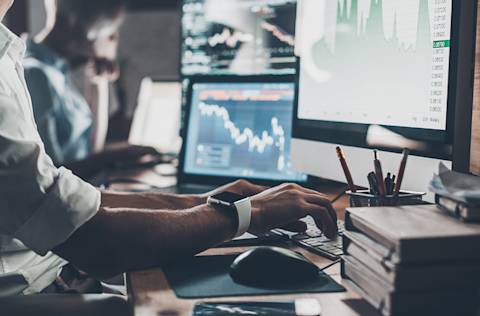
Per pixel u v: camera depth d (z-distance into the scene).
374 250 0.78
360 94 1.30
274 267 0.89
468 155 1.07
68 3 2.82
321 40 1.44
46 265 1.34
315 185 1.77
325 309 0.80
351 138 1.33
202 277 0.93
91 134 2.81
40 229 1.02
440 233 0.73
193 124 1.96
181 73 2.38
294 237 1.16
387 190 1.11
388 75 1.21
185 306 0.82
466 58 1.05
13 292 1.27
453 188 0.88
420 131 1.13
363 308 0.80
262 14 2.15
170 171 2.26
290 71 2.11
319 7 1.45
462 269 0.73
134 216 1.03
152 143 2.58
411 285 0.72
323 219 1.14
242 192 1.36
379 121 1.24
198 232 1.04
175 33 2.70
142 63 2.76
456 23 1.05
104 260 1.01
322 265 1.00
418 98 1.14
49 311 0.91
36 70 2.60
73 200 1.02
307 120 1.50
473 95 1.17
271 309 0.79
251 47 2.20
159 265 1.01
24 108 1.22
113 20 2.78
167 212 1.05
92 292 1.43
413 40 1.15
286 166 1.81
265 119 1.85
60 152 2.65
